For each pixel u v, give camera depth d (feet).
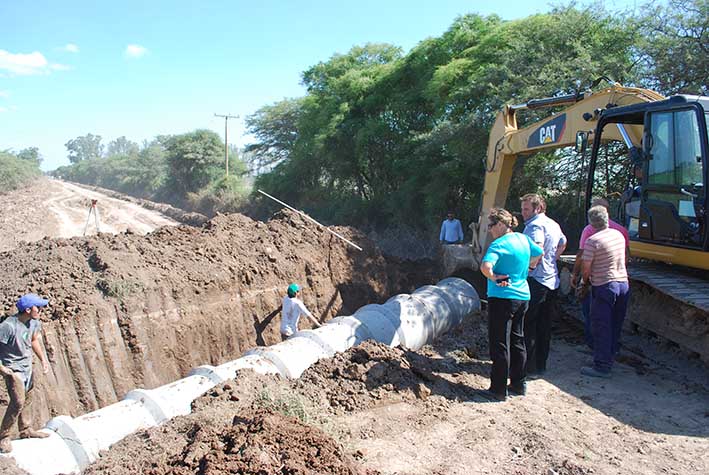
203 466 10.58
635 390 18.74
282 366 19.48
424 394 17.35
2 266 26.48
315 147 88.79
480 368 20.90
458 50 66.28
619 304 20.36
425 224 64.44
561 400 17.83
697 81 39.63
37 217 100.27
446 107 61.21
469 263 38.19
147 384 24.97
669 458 14.01
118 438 15.39
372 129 75.25
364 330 22.63
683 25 41.86
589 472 13.17
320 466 10.97
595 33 47.65
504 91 47.91
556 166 48.55
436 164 63.31
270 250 34.45
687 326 20.70
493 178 33.24
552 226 19.45
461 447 14.33
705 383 19.26
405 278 40.93
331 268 37.06
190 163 161.99
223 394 16.15
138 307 25.82
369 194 87.76
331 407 16.28
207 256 31.35
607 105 24.93
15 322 15.75
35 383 21.02
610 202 27.76
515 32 53.31
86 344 23.30
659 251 22.43
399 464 13.35
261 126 132.46
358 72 86.12
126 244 29.53
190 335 27.48
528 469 13.26
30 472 13.47
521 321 17.88
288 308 29.45
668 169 21.57
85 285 25.29
